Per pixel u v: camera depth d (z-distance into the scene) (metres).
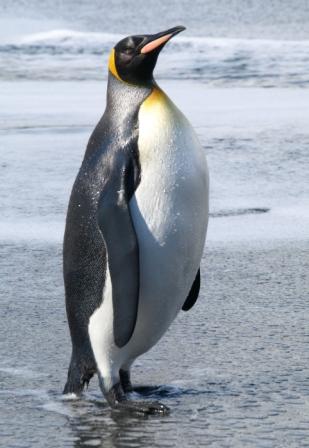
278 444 12.82
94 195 14.02
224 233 27.12
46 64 70.00
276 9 99.56
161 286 14.40
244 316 19.56
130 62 14.46
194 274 14.96
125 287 13.66
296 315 19.62
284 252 25.20
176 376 15.91
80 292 14.34
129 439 13.10
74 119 46.78
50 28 89.44
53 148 39.44
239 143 40.22
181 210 14.20
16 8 98.31
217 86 58.34
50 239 26.75
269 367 16.30
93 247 14.06
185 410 14.29
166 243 14.19
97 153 14.23
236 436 13.16
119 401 14.42
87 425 13.70
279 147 39.28
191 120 46.19
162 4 102.75
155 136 14.04
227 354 17.06
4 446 12.91
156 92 14.48
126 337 13.79
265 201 30.97
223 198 31.34
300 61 68.75
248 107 50.09
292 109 49.28
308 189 32.53
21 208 30.19
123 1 105.12
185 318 19.39
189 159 14.23
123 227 13.62
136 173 14.00
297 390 15.12
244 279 22.69
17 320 19.39
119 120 14.34
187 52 73.56
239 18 94.69
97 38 81.81
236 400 14.69
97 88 58.34
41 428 13.60
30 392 15.23
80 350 14.73
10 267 23.92
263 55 71.56
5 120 46.59
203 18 95.00
